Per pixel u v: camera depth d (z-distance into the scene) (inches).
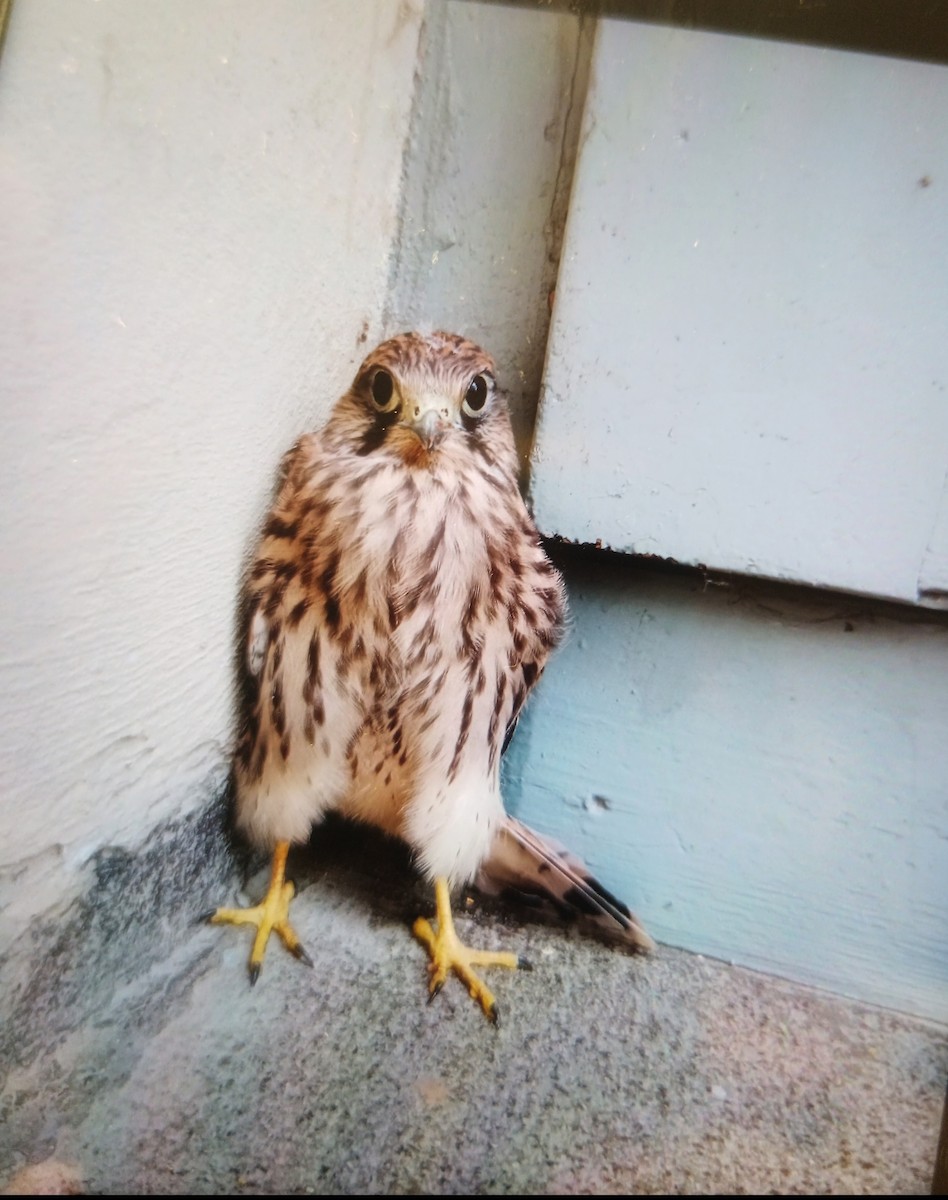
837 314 12.1
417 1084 10.5
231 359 10.6
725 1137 10.5
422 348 11.7
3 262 7.4
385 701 11.7
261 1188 9.0
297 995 11.4
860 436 12.3
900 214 11.8
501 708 12.3
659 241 12.5
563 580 13.7
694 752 13.7
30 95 7.4
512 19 13.3
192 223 9.5
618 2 12.0
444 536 11.4
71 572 8.7
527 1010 11.9
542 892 13.5
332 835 13.3
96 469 8.8
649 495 13.0
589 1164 9.9
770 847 13.6
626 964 13.1
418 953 12.4
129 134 8.4
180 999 10.8
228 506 11.1
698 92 12.0
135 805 10.3
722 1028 12.1
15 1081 9.1
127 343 8.9
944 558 12.2
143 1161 9.0
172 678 10.6
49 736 8.8
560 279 12.8
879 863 13.3
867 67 11.6
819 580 12.6
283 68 10.5
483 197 13.9
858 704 13.2
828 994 13.2
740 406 12.6
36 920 9.1
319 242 12.1
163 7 8.5
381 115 13.1
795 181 12.0
